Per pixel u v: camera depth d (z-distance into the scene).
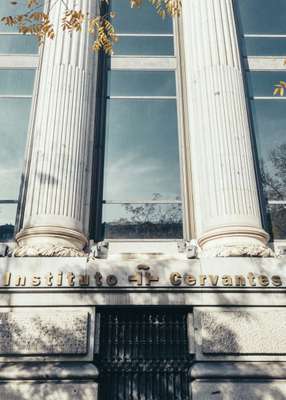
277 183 10.21
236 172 9.06
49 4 11.29
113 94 11.38
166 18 12.67
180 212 9.93
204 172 9.38
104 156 10.54
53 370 7.12
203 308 7.76
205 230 8.83
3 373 7.07
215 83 10.14
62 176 8.93
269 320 7.62
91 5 11.50
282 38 12.38
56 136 9.30
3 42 11.87
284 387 7.18
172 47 12.27
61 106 9.66
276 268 7.98
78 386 7.09
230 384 7.19
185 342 7.76
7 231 9.45
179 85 11.48
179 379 7.55
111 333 7.82
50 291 7.73
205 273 7.92
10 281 7.73
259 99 11.37
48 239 8.31
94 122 10.67
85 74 10.40
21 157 10.29
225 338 7.49
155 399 7.40
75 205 8.87
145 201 10.03
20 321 7.49
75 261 7.95
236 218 8.62
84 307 7.70
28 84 11.26
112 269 7.91
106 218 9.83
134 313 7.98
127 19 12.62
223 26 11.02
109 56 11.93
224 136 9.45
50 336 7.41
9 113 10.83
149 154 10.59
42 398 6.99
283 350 7.43
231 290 7.83
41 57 11.38
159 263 8.02
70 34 10.30
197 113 10.19
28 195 9.01
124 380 7.53
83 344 7.38
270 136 10.83
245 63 11.91
